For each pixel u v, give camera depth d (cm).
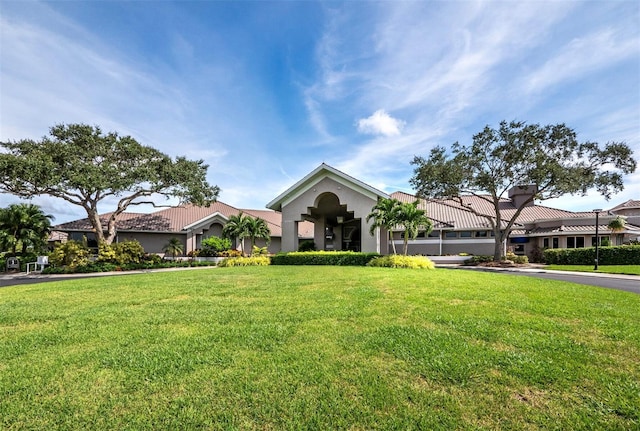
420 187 2723
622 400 314
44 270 2161
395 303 738
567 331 525
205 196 2970
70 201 2550
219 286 1069
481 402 316
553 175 2361
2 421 294
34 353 454
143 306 754
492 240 3033
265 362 409
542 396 326
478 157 2589
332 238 3756
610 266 2306
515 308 685
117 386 354
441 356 418
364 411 302
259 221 3003
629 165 2284
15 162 2095
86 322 612
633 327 545
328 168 2619
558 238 3038
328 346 462
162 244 3281
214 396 331
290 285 1069
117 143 2623
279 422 290
